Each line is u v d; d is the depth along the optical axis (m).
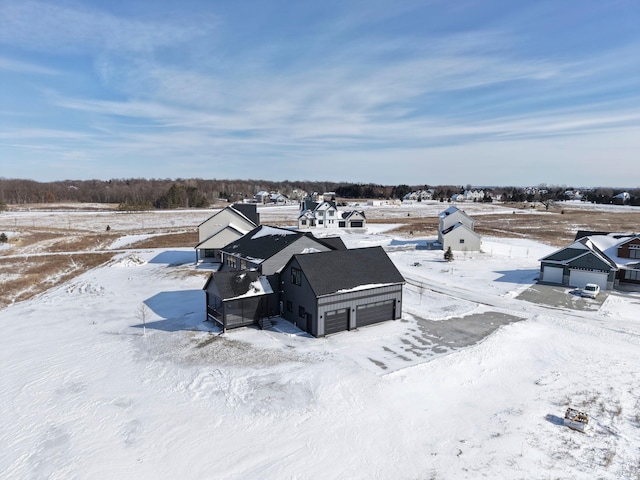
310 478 14.11
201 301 34.91
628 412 18.12
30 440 16.36
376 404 18.64
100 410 18.39
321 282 27.28
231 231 50.69
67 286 40.91
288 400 18.94
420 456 15.22
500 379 21.28
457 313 31.80
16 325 29.70
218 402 18.88
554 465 14.65
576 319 30.19
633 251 40.69
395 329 28.38
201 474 14.32
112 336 27.31
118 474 14.37
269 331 28.06
